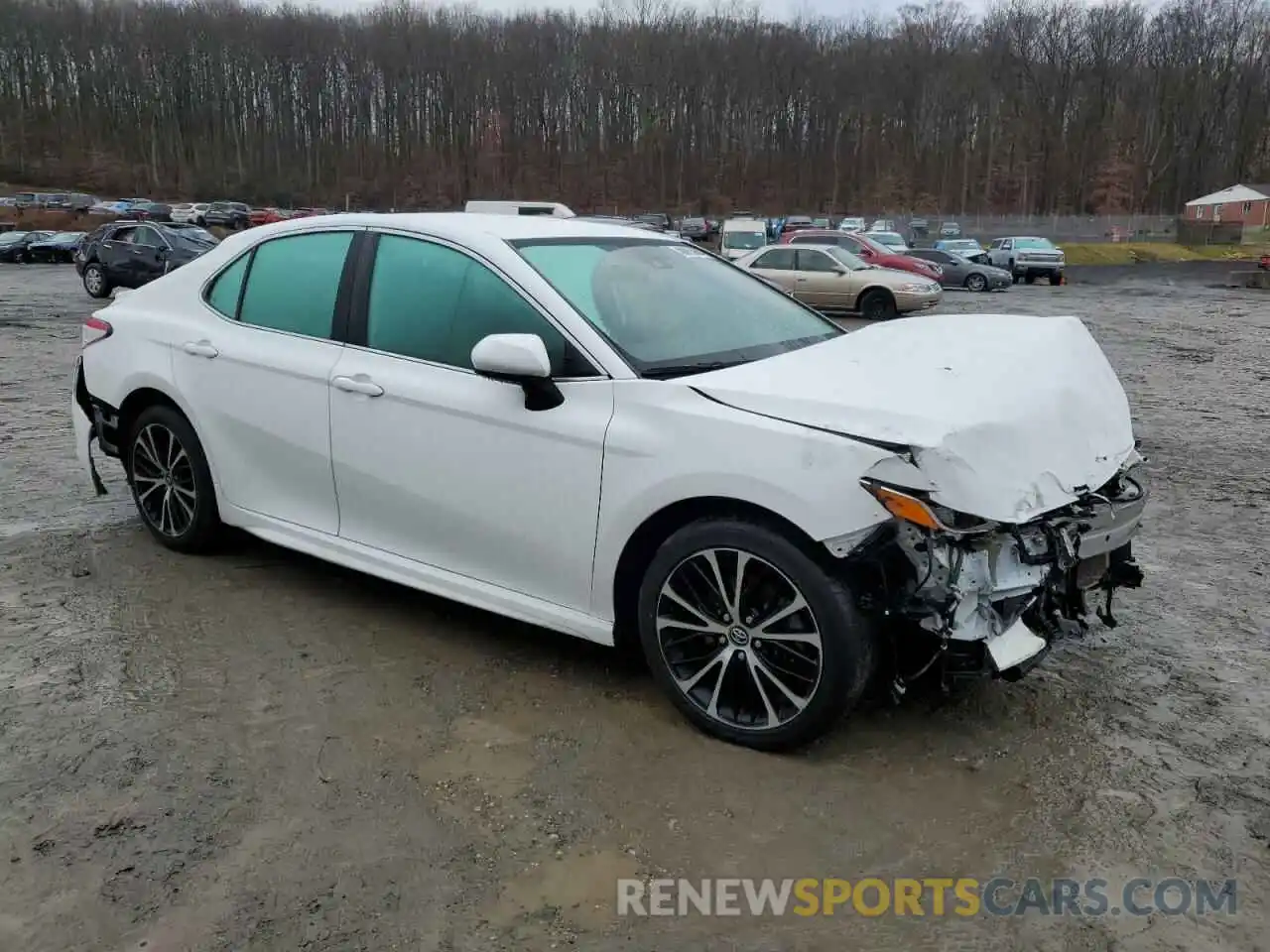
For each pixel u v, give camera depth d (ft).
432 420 11.44
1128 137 309.01
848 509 8.71
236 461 13.76
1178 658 12.24
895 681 9.66
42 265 121.19
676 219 255.09
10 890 7.81
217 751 9.81
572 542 10.54
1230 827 8.84
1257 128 306.96
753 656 9.72
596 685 11.27
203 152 337.52
